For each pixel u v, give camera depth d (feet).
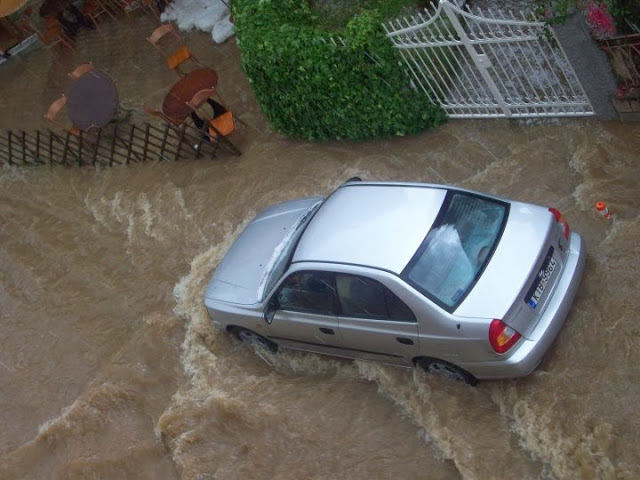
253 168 35.17
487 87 30.99
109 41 48.26
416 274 21.07
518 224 21.50
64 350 31.91
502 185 28.19
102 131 42.34
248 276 26.50
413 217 22.40
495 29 31.86
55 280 35.42
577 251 21.97
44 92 47.83
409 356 22.43
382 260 21.54
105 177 39.91
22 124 46.34
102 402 28.45
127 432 27.40
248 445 24.63
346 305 22.44
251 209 33.30
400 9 34.04
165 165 38.42
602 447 19.45
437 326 20.62
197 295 30.83
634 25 25.36
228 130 35.81
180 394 27.48
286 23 33.27
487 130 30.55
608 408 20.17
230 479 23.97
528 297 20.24
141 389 28.45
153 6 47.91
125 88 44.52
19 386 31.17
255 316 25.52
